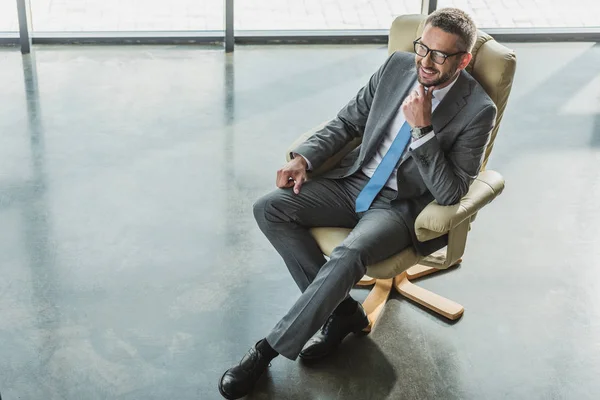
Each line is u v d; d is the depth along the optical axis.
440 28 2.50
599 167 4.34
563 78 5.68
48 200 3.74
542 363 2.78
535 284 3.24
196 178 4.02
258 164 4.20
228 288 3.14
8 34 5.82
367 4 6.19
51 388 2.58
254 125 4.70
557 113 5.07
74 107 4.83
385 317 2.99
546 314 3.05
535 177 4.20
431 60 2.53
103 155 4.23
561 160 4.41
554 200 3.96
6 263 3.24
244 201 3.81
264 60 5.82
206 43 6.13
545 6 6.35
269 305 3.05
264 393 2.59
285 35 6.18
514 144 4.59
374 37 6.27
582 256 3.46
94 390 2.58
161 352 2.76
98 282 3.14
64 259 3.28
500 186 2.80
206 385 2.63
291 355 2.54
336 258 2.55
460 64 2.57
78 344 2.79
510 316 3.03
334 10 6.19
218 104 4.99
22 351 2.74
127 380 2.63
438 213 2.58
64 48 5.88
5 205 3.69
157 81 5.34
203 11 6.06
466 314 3.03
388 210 2.71
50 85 5.16
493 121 2.62
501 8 6.32
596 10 6.42
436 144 2.55
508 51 2.77
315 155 2.85
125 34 6.03
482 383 2.67
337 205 2.83
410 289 3.11
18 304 2.99
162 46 6.04
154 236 3.48
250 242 3.47
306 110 4.95
